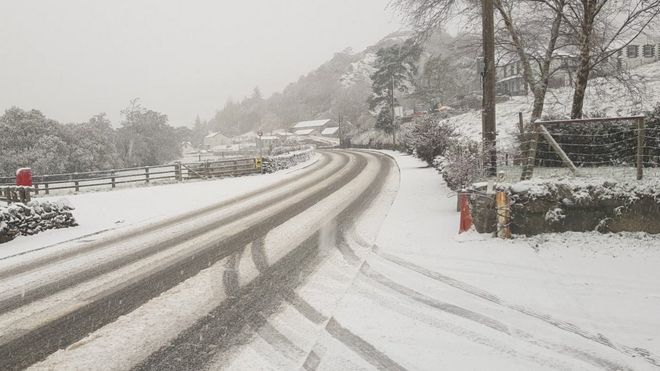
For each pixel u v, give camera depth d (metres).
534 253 7.00
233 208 14.13
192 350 4.53
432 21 16.36
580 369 3.97
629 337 4.49
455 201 12.29
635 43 40.62
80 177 49.31
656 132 10.88
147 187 22.83
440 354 4.28
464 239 7.98
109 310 5.72
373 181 19.34
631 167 10.26
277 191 18.05
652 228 7.12
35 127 48.81
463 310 5.27
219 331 4.95
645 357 4.14
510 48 16.78
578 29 15.33
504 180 8.92
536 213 7.66
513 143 16.98
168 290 6.39
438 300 5.59
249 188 20.00
